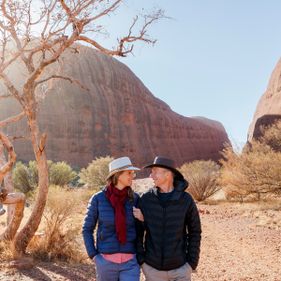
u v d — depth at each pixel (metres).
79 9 7.65
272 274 7.54
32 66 8.23
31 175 22.78
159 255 3.54
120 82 77.94
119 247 3.66
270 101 52.50
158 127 85.19
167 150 85.06
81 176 27.62
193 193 22.92
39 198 7.68
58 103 61.72
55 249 7.71
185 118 105.31
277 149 26.12
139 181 29.36
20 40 8.33
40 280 6.02
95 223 3.80
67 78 8.69
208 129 115.69
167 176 3.71
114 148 67.62
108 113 69.56
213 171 24.17
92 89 68.75
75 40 7.88
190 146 98.56
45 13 7.72
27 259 6.93
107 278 3.67
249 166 20.84
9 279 5.92
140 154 73.69
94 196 3.82
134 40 8.14
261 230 12.88
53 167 25.11
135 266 3.69
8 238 7.69
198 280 7.12
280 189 20.19
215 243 10.90
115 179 3.78
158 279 3.58
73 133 61.47
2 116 55.19
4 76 7.85
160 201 3.62
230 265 8.34
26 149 54.78
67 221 8.98
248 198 22.06
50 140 58.75
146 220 3.63
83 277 6.49
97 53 77.75
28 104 7.75
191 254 3.63
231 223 14.62
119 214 3.68
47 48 7.98
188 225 3.70
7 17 7.62
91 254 3.69
